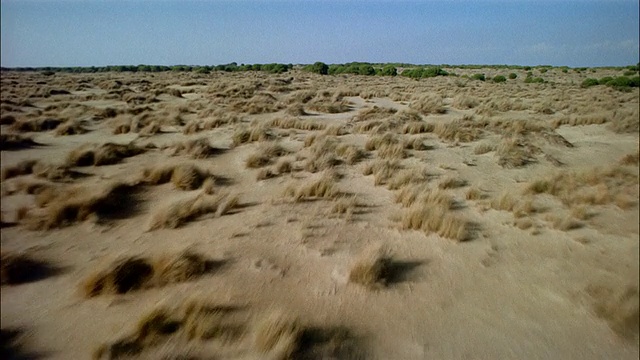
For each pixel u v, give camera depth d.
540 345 3.57
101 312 4.00
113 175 8.62
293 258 5.20
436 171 9.12
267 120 15.09
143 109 17.78
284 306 4.12
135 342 3.51
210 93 26.34
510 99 22.56
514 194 7.66
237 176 8.81
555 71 62.34
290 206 7.07
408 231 6.08
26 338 3.59
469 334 3.73
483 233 5.99
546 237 5.86
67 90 27.30
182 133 13.38
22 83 32.50
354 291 4.44
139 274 4.64
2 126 13.81
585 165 9.82
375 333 3.73
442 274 4.83
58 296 4.28
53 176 8.16
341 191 7.83
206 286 4.49
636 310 3.93
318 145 10.84
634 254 5.30
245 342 3.54
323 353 3.44
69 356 3.39
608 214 6.72
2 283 4.49
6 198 7.15
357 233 5.99
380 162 9.39
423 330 3.78
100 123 15.16
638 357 3.43
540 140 12.28
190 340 3.55
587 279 4.70
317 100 21.77
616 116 15.65
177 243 5.61
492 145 11.28
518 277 4.77
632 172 8.96
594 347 3.54
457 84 34.94
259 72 62.44
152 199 7.36
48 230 5.95
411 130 13.38
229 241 5.68
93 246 5.48
